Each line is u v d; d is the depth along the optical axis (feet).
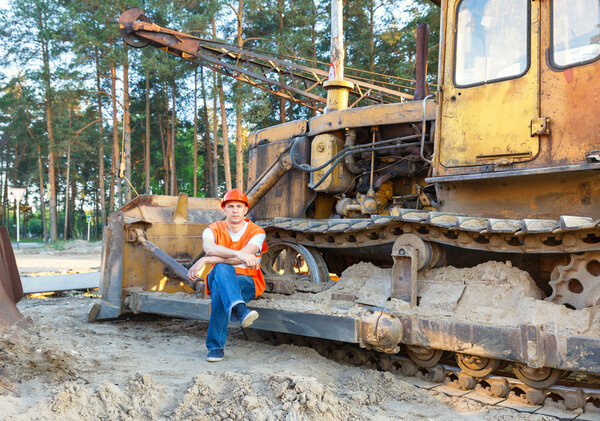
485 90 11.64
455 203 12.51
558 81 10.61
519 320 10.36
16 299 15.56
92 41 95.76
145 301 16.89
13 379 10.17
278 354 13.75
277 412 8.52
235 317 12.30
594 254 10.02
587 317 9.60
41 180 149.38
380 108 15.52
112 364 12.27
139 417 8.73
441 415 9.64
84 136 125.59
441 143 12.38
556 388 9.91
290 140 18.20
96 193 207.21
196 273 12.41
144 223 18.40
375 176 16.30
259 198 17.94
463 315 11.02
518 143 11.04
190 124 163.02
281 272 19.85
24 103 140.56
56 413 8.49
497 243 11.23
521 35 11.24
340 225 13.89
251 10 83.87
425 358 11.84
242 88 78.23
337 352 13.79
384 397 10.59
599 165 9.71
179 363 12.59
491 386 10.76
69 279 26.27
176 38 38.11
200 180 175.83
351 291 13.38
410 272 12.16
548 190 11.15
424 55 15.60
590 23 10.35
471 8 12.16
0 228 15.25
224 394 9.49
